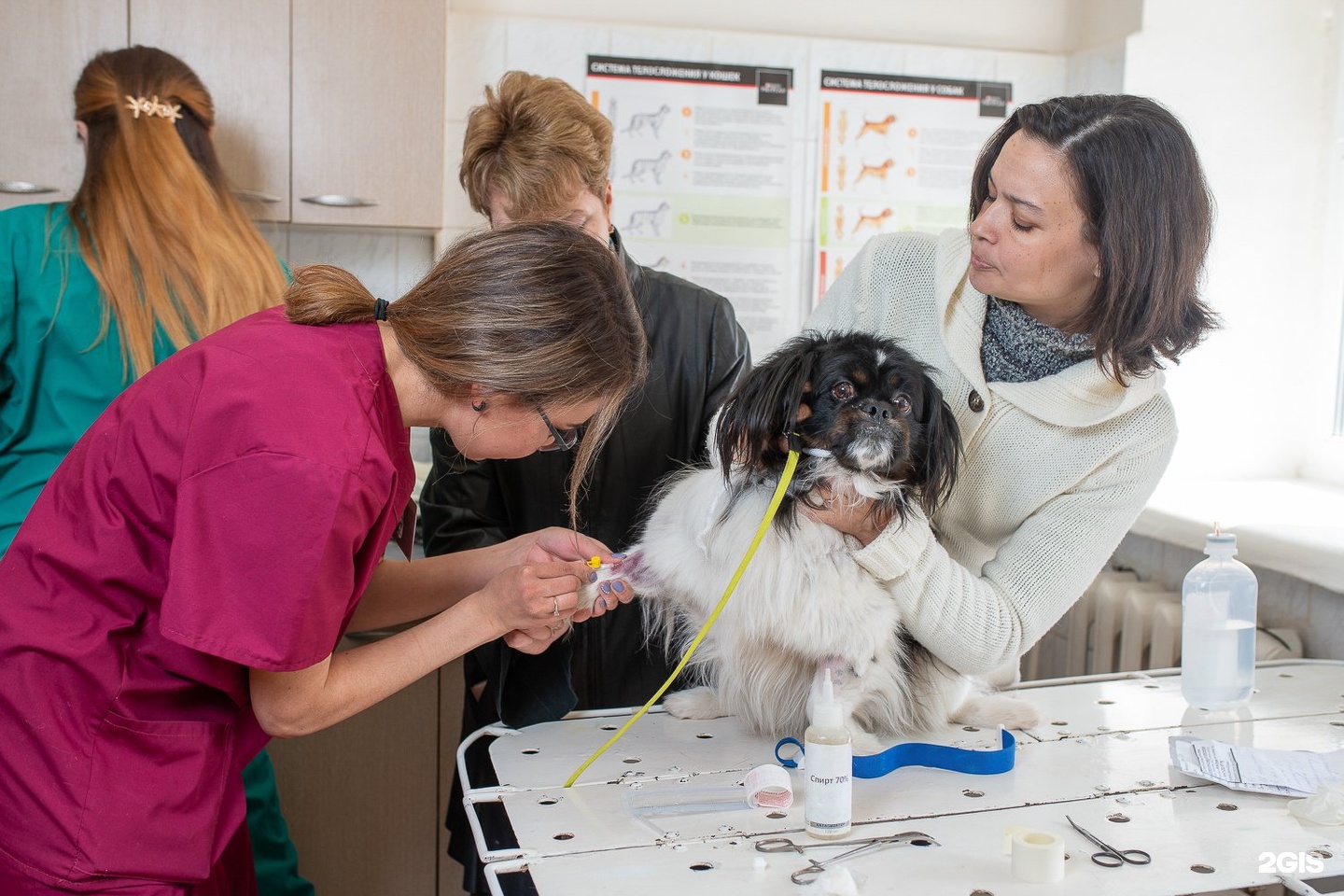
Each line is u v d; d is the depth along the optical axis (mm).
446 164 2967
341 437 1096
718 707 1654
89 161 1833
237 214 1961
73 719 1138
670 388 1916
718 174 3074
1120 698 1751
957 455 1488
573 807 1291
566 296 1167
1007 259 1393
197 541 1070
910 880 1092
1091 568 1528
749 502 1451
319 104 2639
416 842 2445
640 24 3023
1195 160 1357
